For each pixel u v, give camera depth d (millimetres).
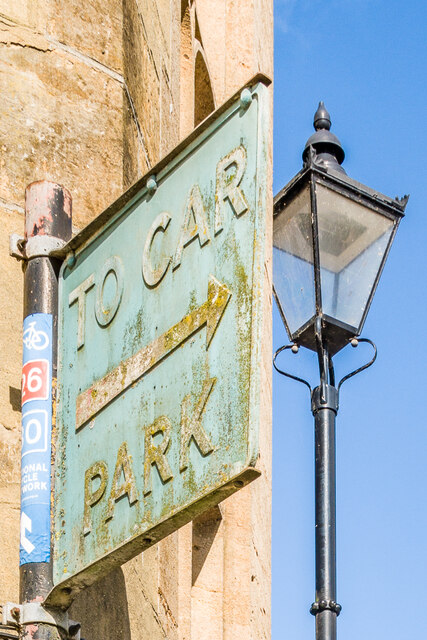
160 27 7074
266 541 9664
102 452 4230
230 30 10625
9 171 5301
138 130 6191
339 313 6176
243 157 4039
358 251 6312
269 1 11625
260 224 3920
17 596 4543
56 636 4188
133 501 4027
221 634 8586
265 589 9422
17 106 5469
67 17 5816
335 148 6809
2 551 4590
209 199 4125
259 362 3781
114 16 6055
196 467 3850
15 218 5203
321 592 5688
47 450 4375
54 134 5527
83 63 5785
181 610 7461
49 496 4316
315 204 6250
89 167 5590
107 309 4410
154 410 4082
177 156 4305
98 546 4098
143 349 4203
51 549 4258
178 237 4199
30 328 4559
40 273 4629
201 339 3992
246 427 3736
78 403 4391
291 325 6207
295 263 6281
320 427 5980
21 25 5629
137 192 4434
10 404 4855
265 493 9711
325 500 5848
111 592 5047
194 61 9477
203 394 3904
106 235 4520
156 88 6758
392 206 6434
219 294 3961
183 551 7641
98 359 4383
